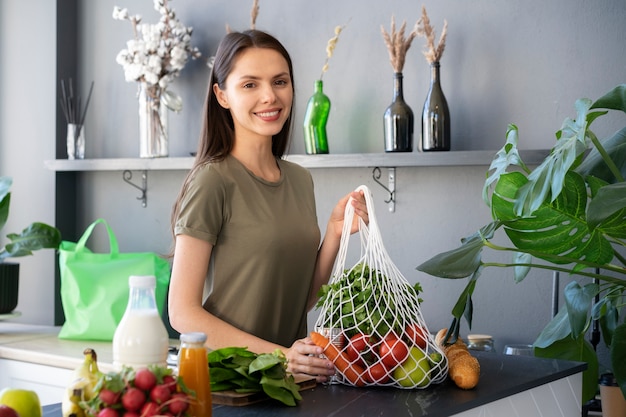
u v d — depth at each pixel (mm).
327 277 2293
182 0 3824
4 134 4176
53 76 4023
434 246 3273
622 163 2287
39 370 3141
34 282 4078
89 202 4098
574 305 2232
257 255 2111
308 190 2326
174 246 2168
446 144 3084
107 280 3340
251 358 1636
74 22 4102
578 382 2027
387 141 3168
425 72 3277
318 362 1720
